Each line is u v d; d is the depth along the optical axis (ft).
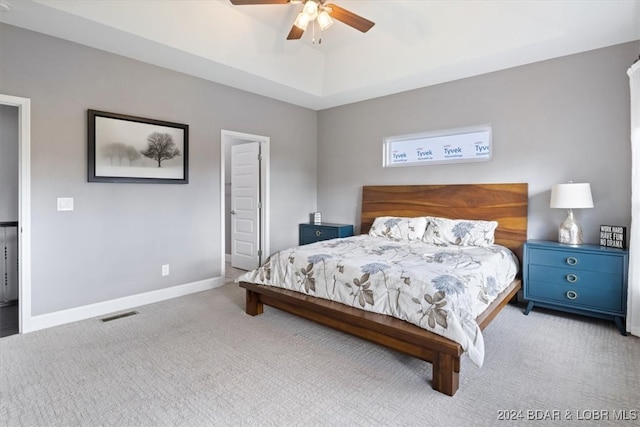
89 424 5.84
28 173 9.52
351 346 8.87
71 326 10.07
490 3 10.35
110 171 11.00
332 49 14.44
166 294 12.70
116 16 9.28
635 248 9.14
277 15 11.62
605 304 9.82
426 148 14.85
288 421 5.95
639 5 8.42
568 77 11.30
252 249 17.21
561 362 7.93
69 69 10.15
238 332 9.71
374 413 6.17
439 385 6.81
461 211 13.47
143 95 11.75
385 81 13.79
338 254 10.21
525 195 12.10
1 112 11.99
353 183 17.21
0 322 10.48
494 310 8.41
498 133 12.76
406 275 7.94
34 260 9.71
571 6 8.77
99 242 10.97
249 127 15.30
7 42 9.11
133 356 8.23
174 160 12.62
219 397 6.63
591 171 11.02
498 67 12.34
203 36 11.12
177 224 12.95
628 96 10.36
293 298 9.39
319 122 18.61
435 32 11.82
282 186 17.06
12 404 6.36
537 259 10.88
